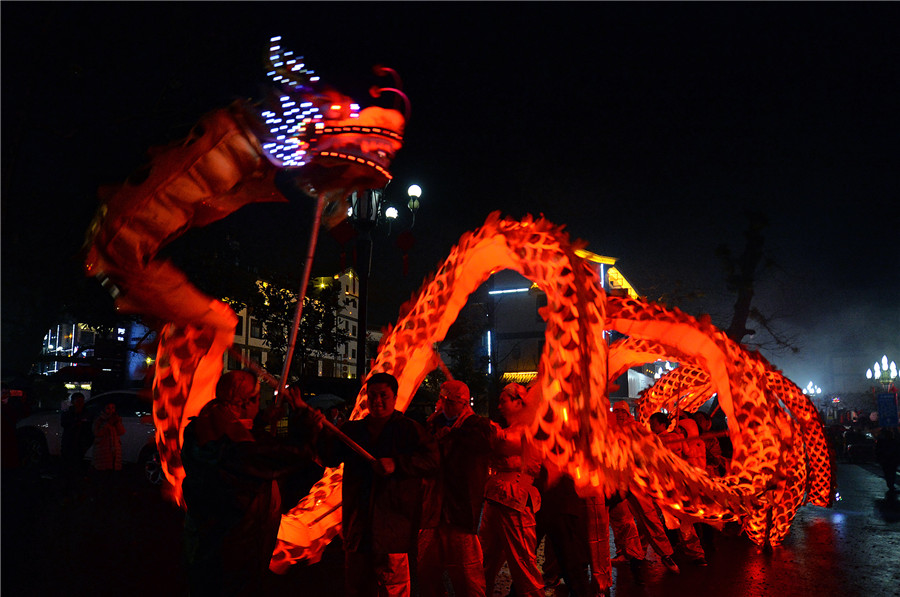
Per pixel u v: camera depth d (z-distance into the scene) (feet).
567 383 16.44
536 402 17.02
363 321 34.76
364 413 20.58
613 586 20.48
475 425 14.99
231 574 11.77
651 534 21.99
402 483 13.04
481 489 15.08
